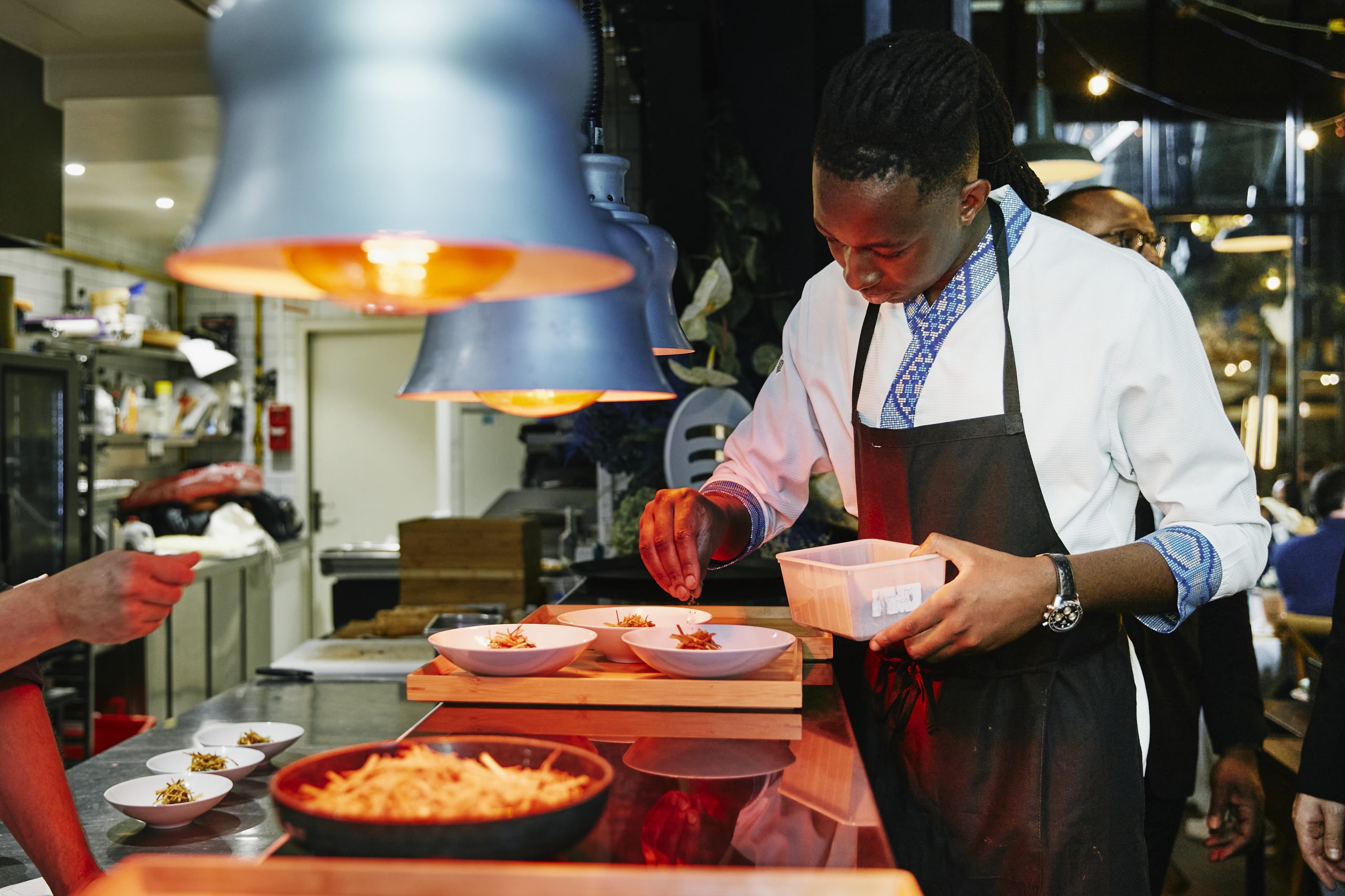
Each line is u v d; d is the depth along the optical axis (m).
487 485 6.45
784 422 1.63
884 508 1.41
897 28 2.63
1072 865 1.26
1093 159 2.57
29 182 3.71
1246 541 1.25
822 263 3.24
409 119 0.55
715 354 2.82
